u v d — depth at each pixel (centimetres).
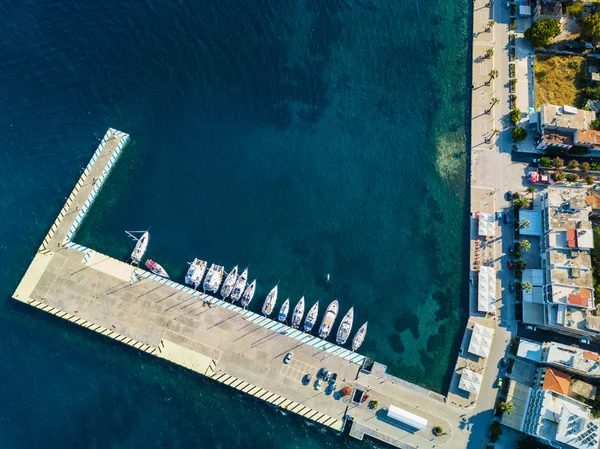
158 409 12862
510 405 12162
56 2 17000
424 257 14138
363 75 16125
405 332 13425
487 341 12769
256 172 15100
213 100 15825
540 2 15650
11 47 16412
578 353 11975
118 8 16925
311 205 14738
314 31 16638
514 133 14500
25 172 15062
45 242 14200
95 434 12588
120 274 13900
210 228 14488
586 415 11406
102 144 15175
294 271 14050
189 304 13625
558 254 12800
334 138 15450
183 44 16462
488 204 14312
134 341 13312
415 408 12588
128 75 16100
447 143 15212
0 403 12762
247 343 13250
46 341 13412
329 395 12781
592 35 15388
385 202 14750
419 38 16512
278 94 15912
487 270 13475
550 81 15362
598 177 14325
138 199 14762
